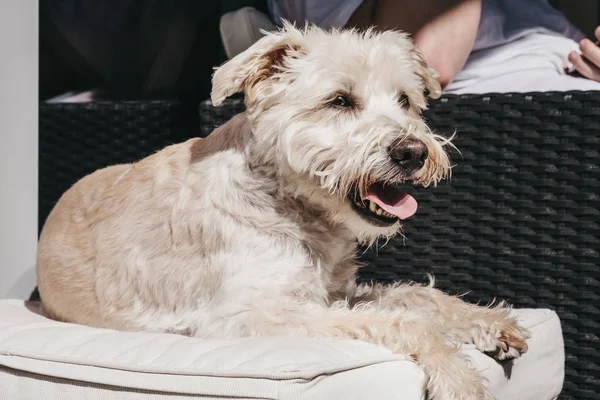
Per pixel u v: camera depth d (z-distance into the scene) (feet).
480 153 9.45
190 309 7.58
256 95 7.86
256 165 7.63
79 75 11.38
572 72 10.77
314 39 8.15
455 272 9.68
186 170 7.96
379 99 8.00
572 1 18.29
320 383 5.48
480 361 6.91
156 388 5.70
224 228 7.45
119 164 10.11
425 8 10.30
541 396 7.75
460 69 10.52
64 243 8.63
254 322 6.83
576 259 9.23
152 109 10.90
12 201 10.96
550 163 9.22
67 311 8.52
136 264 7.89
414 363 6.21
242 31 10.32
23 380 6.24
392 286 8.67
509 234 9.45
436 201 9.64
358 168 7.38
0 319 7.68
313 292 7.57
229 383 5.52
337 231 7.95
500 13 11.16
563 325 9.29
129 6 11.32
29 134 10.97
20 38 10.86
